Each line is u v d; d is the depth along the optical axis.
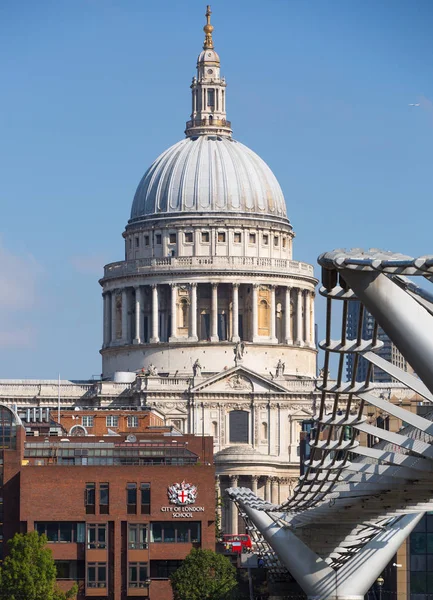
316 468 193.12
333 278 140.25
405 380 154.00
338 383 169.38
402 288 137.62
